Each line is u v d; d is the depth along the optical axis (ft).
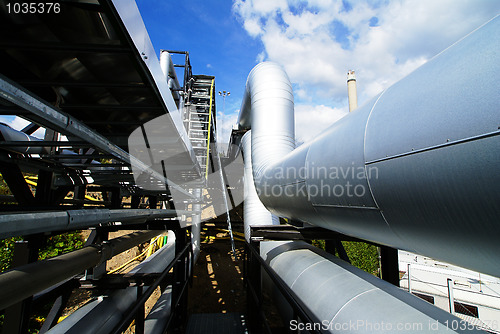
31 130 7.75
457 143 2.47
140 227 10.58
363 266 29.71
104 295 8.48
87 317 7.18
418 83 3.28
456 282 32.45
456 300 31.76
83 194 12.12
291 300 5.56
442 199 2.70
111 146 6.23
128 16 4.24
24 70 5.48
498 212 2.19
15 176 6.34
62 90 6.42
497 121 2.11
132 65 5.62
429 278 33.81
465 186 2.42
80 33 4.92
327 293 5.83
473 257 2.83
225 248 33.99
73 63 5.51
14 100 3.03
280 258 9.13
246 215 19.61
